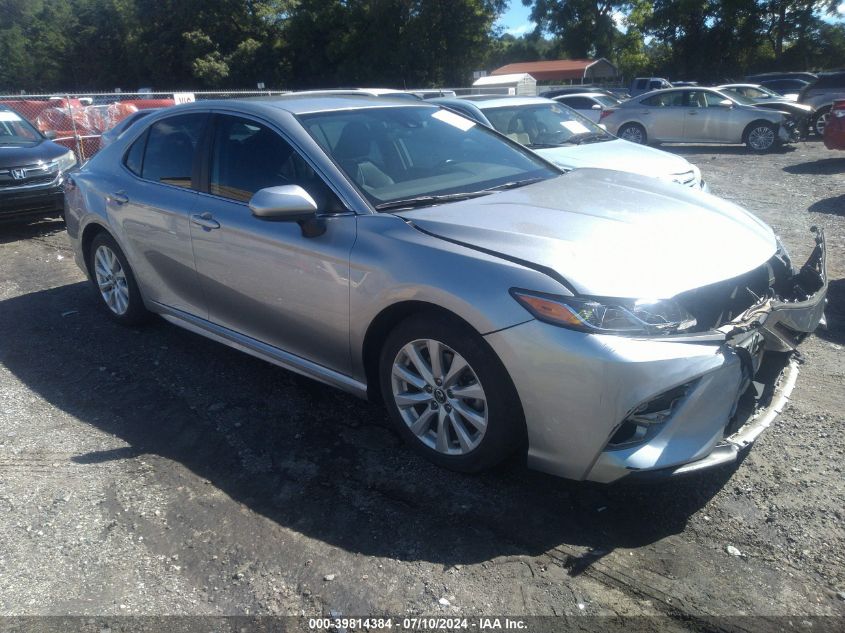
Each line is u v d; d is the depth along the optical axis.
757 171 13.34
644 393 2.73
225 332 4.35
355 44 47.53
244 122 4.19
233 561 2.83
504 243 3.13
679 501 3.14
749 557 2.79
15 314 5.75
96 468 3.50
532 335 2.84
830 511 3.04
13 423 3.97
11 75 77.06
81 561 2.85
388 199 3.63
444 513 3.09
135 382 4.45
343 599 2.62
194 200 4.32
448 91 15.38
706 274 3.02
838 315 5.35
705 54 49.66
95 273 5.47
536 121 8.74
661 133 17.89
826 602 2.56
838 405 3.97
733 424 3.06
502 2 46.19
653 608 2.54
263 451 3.62
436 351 3.21
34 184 8.48
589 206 3.57
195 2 50.81
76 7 66.19
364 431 3.79
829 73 19.11
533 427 2.95
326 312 3.59
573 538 2.92
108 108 14.86
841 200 9.83
